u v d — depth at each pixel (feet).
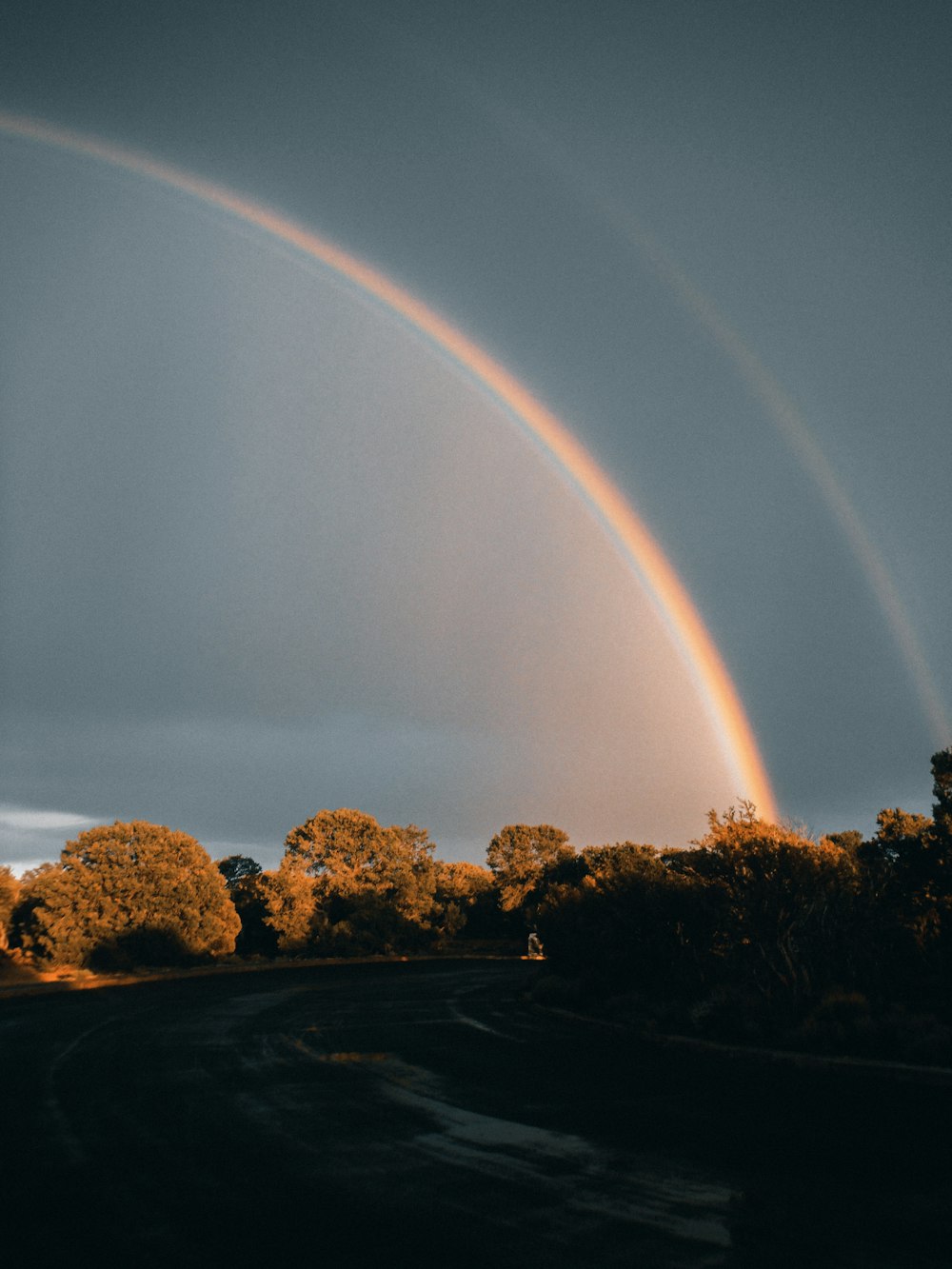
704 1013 55.52
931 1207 21.80
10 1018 69.77
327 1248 19.10
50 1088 38.14
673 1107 34.27
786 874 58.65
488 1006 82.48
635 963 75.77
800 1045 47.26
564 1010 73.20
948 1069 39.52
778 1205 22.04
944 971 61.46
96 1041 54.90
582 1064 45.55
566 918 90.79
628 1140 28.78
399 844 237.86
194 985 114.93
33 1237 19.74
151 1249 19.02
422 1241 19.51
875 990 57.88
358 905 216.13
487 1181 24.14
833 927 57.88
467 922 295.48
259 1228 20.34
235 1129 30.35
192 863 159.94
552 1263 18.26
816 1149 27.55
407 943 222.07
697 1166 25.67
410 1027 63.93
